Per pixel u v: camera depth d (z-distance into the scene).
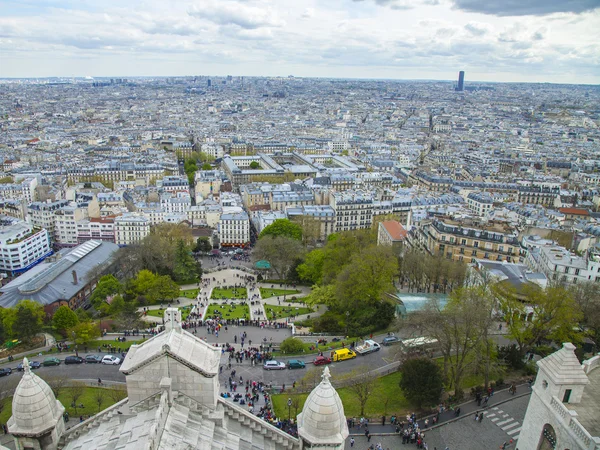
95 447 85.94
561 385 130.75
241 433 96.19
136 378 91.44
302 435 92.12
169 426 83.81
